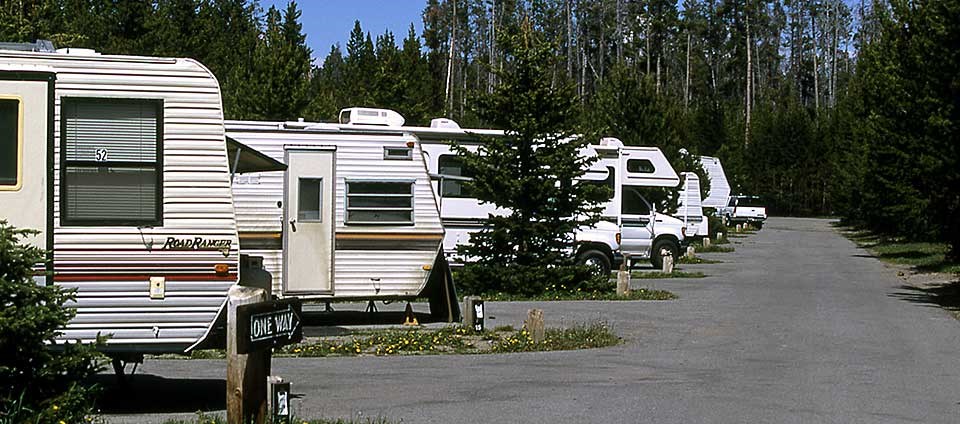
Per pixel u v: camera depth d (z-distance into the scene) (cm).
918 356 1310
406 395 991
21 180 841
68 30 2500
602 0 8725
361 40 5269
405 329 1551
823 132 8256
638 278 2652
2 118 841
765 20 9831
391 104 3791
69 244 849
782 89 10550
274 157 1572
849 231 5841
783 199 8350
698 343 1417
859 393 1034
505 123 2103
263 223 1560
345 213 1592
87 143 861
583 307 1888
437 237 1625
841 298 2128
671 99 4756
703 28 9612
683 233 3059
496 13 8106
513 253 2116
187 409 909
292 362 1218
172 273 871
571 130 2098
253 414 747
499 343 1366
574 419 884
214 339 895
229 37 5181
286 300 780
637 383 1080
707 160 5731
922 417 916
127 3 3300
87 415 737
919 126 2344
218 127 889
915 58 2212
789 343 1423
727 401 979
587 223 2139
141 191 872
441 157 2214
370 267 1602
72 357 712
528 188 2056
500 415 897
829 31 10800
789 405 963
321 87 4844
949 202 2294
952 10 1997
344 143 1602
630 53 8606
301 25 3694
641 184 2655
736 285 2452
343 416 876
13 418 669
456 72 7975
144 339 866
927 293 2266
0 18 2022
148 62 879
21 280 691
